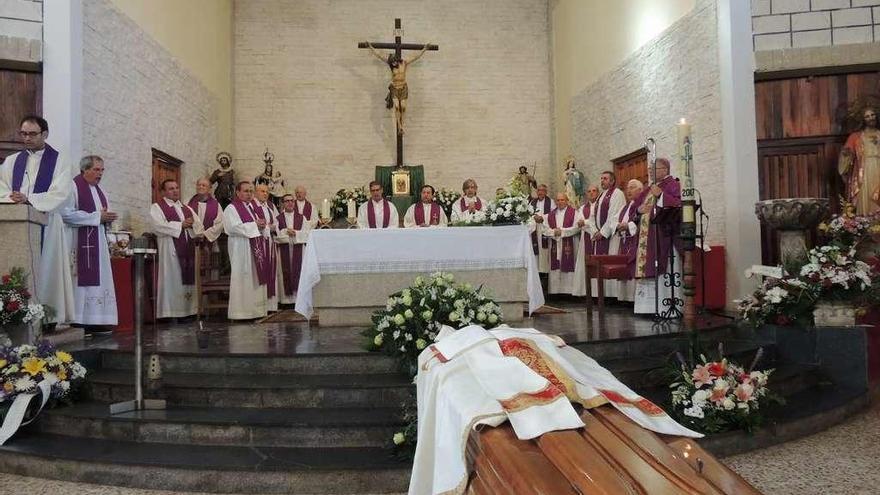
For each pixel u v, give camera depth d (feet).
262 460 10.87
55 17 20.42
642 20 28.60
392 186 34.42
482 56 39.93
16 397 12.57
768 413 13.43
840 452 12.03
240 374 14.07
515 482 3.61
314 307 19.83
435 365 5.95
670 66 26.30
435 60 39.65
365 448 11.48
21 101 20.20
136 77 25.44
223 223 25.13
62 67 20.38
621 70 30.81
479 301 13.66
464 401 4.88
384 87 39.27
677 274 20.36
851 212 19.44
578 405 4.70
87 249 18.70
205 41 33.91
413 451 10.80
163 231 24.27
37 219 16.44
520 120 39.96
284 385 12.87
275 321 23.86
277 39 38.81
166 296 24.49
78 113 20.80
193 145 31.99
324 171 38.68
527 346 5.60
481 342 5.82
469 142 39.63
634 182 23.03
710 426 12.14
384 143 39.14
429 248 19.67
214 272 29.91
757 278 21.43
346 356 13.94
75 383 13.67
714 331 17.22
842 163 21.09
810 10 22.06
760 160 22.35
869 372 17.72
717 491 3.21
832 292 16.52
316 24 39.09
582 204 32.17
